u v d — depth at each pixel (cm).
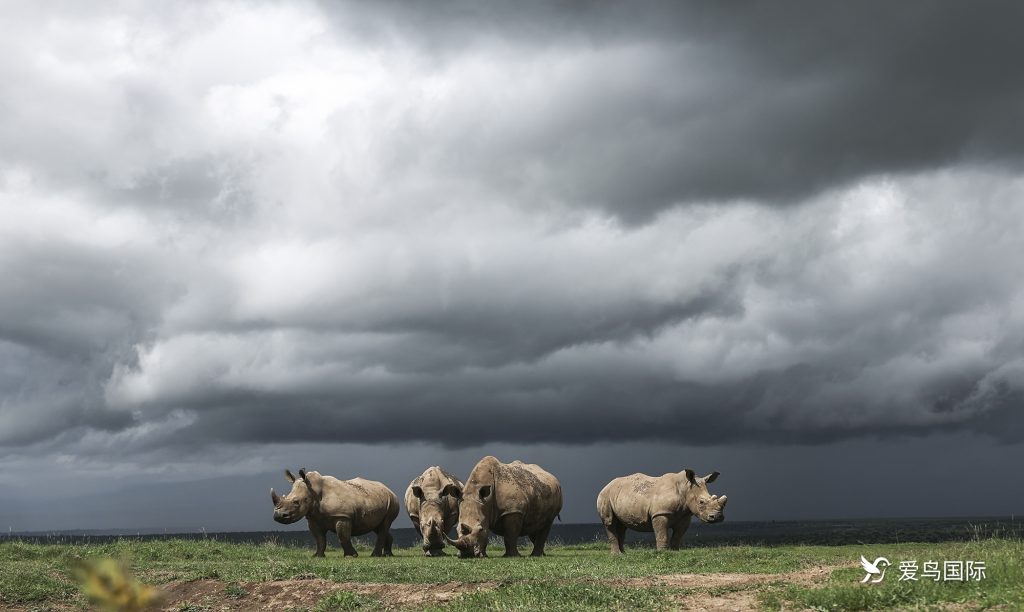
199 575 1566
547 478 2542
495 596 1284
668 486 2478
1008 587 1049
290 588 1470
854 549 2006
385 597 1389
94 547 2131
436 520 2420
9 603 1410
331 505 2484
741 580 1412
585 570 1638
